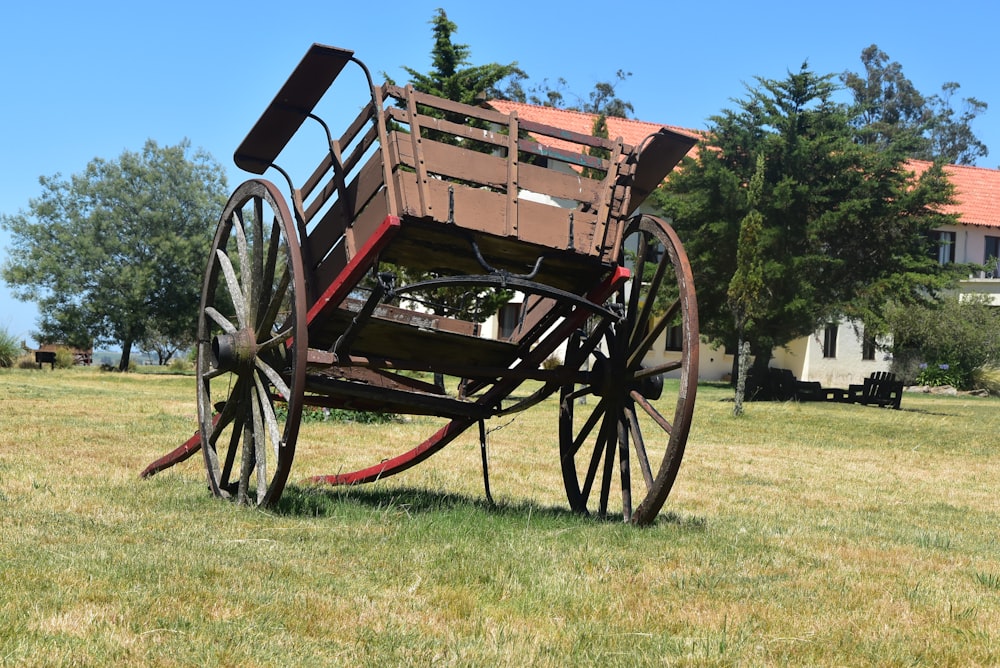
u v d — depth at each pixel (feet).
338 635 13.07
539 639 13.34
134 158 134.41
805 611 15.87
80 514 21.02
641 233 23.44
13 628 12.28
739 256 74.08
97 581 14.79
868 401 91.20
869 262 101.40
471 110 20.85
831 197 99.66
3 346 122.21
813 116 99.86
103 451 34.81
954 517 30.37
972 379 117.91
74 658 11.44
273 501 21.89
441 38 76.64
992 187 143.33
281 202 21.24
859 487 37.58
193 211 135.54
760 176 94.89
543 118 121.39
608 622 14.53
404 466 27.50
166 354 165.99
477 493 29.30
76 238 130.31
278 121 21.72
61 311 131.34
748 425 66.08
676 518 25.07
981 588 18.66
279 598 14.56
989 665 13.50
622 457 23.57
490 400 24.88
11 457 31.91
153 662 11.53
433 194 19.77
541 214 20.89
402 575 16.53
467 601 15.03
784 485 36.86
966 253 132.46
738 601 16.25
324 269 22.12
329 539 19.16
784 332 98.37
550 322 24.56
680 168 104.27
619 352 23.38
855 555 21.45
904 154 100.58
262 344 22.36
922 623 15.57
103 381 93.40
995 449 57.57
